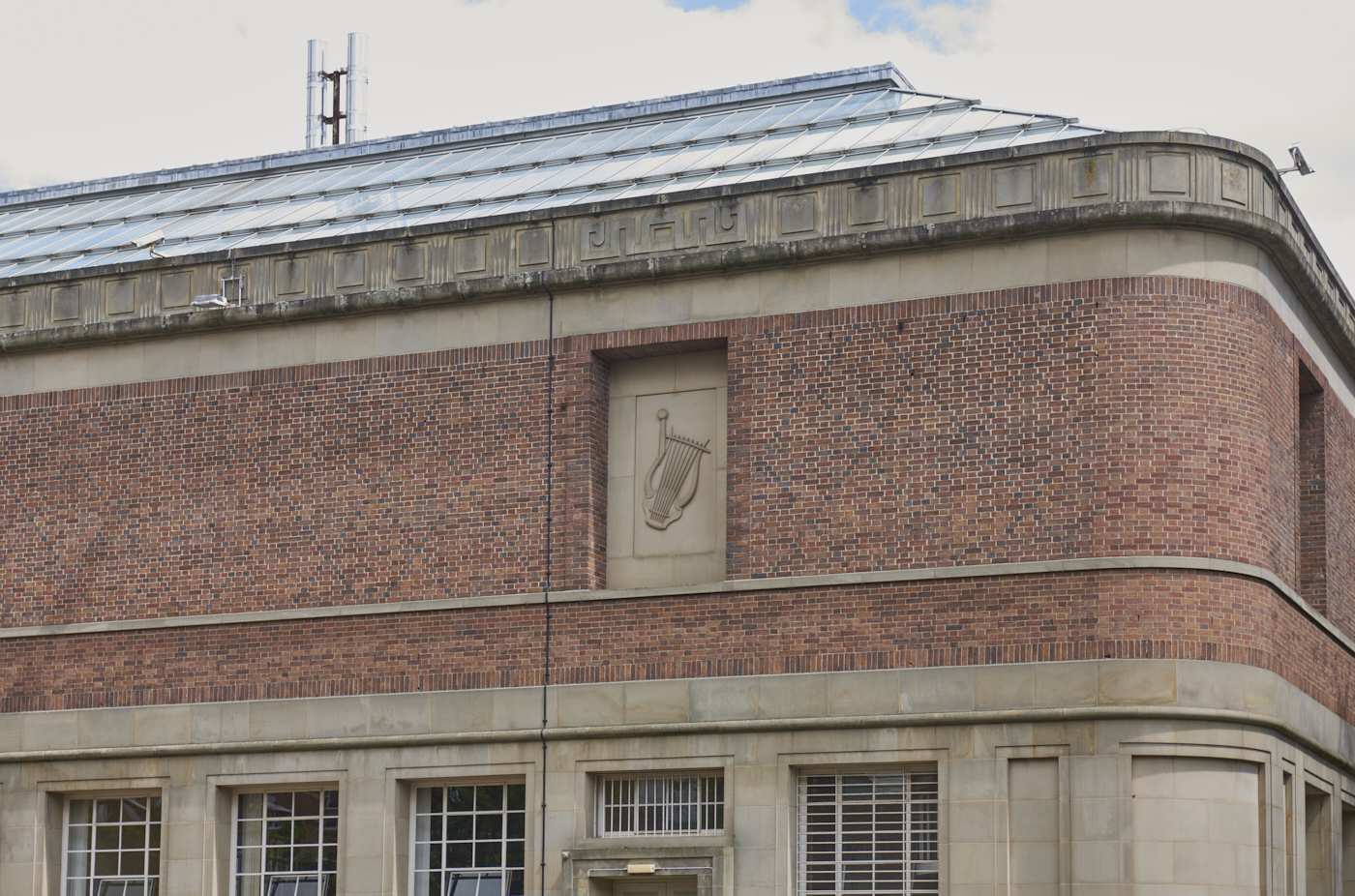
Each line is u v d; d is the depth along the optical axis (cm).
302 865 2908
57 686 3066
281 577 2966
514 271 2920
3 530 3161
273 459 3009
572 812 2731
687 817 2714
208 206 3897
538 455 2855
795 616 2677
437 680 2838
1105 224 2627
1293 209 2859
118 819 3042
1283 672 2650
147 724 2991
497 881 2800
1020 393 2634
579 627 2780
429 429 2925
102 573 3081
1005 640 2573
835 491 2697
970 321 2673
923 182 2727
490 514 2866
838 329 2738
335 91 4862
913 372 2689
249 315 3038
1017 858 2519
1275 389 2747
